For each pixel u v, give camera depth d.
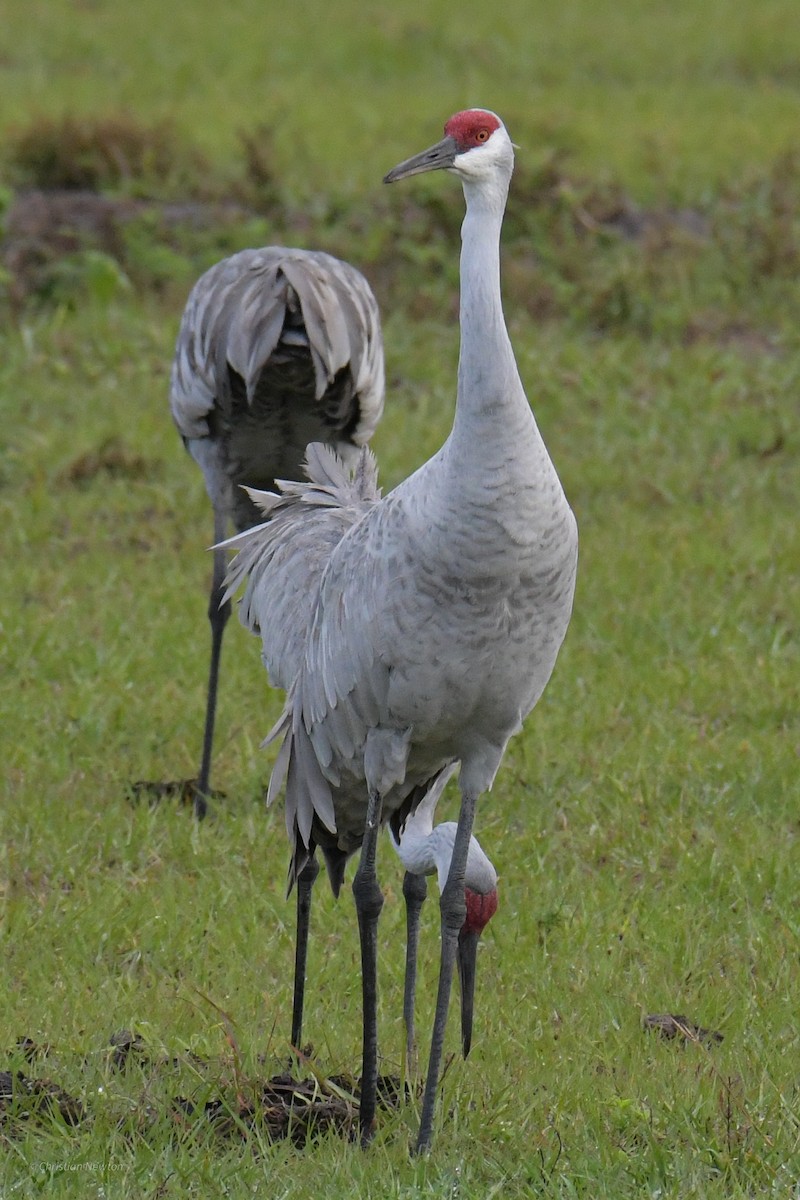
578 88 36.03
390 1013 10.39
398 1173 8.46
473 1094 9.27
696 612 16.42
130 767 13.70
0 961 10.79
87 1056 9.41
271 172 26.55
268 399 13.40
